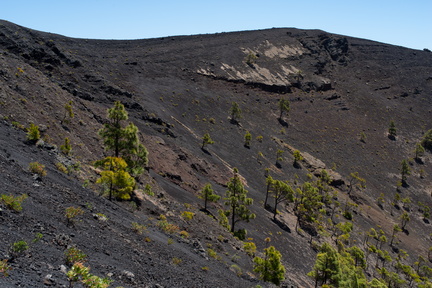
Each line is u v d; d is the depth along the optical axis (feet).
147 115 272.92
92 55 408.46
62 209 54.80
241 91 506.48
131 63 437.17
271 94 537.24
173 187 173.99
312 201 260.42
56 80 250.57
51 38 403.13
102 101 261.44
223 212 172.24
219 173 246.06
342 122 520.01
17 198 46.44
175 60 512.63
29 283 26.27
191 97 411.34
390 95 643.86
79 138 147.74
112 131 122.93
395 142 500.74
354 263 199.93
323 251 143.64
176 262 60.95
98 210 67.15
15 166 64.59
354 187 371.35
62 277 31.04
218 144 318.86
